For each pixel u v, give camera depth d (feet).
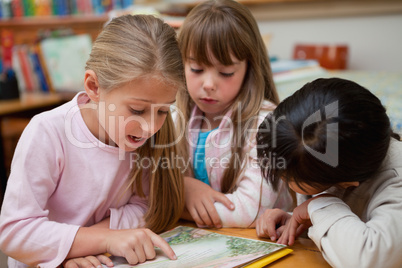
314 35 10.39
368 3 9.36
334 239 2.25
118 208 3.09
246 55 3.29
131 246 2.39
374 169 2.26
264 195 3.14
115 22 2.53
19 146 2.62
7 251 2.49
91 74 2.45
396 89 6.08
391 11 9.23
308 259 2.44
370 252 2.13
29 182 2.51
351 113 2.16
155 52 2.33
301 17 10.43
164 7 8.83
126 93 2.30
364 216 2.65
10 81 7.61
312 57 9.80
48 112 2.78
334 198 2.50
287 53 10.83
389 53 9.59
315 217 2.41
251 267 2.26
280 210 3.00
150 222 3.03
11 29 11.09
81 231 2.50
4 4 10.89
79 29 10.30
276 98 3.77
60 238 2.44
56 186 2.80
